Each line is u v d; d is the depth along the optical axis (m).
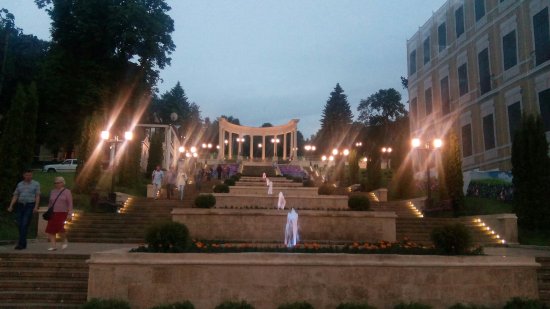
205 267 8.97
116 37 40.12
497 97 29.06
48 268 10.97
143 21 40.25
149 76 43.72
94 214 19.44
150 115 58.91
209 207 18.81
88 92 37.69
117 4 40.38
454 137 22.77
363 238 17.44
